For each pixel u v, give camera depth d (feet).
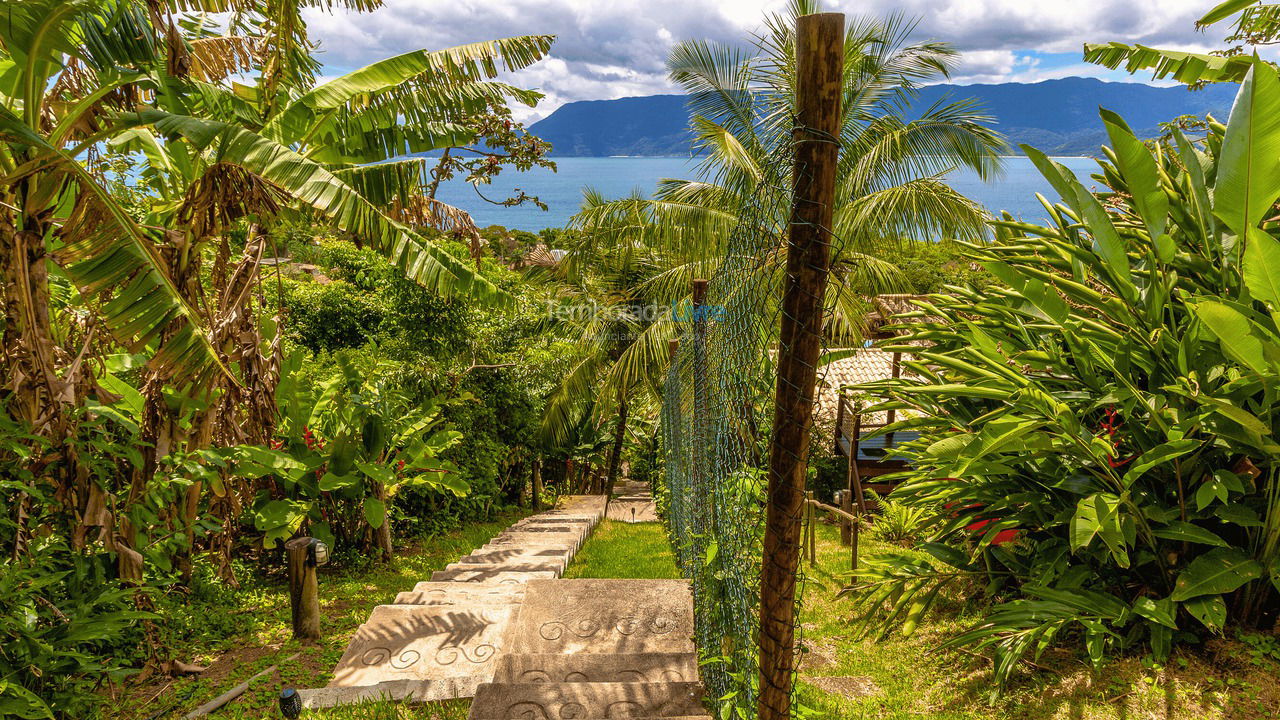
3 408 14.15
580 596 17.28
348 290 38.45
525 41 23.30
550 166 45.42
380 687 13.99
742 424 9.34
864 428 48.44
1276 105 12.11
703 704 12.43
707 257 39.52
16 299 14.33
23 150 14.02
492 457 38.83
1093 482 15.48
